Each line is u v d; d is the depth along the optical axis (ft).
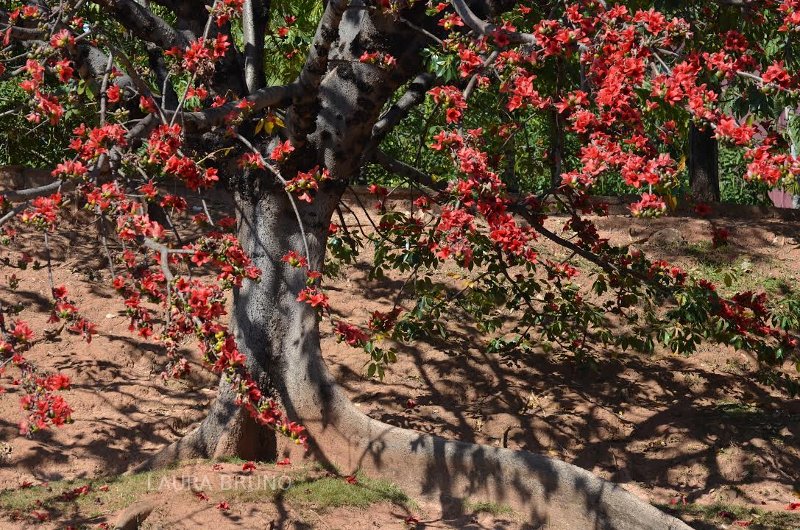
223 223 20.92
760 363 32.37
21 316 31.73
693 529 21.24
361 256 37.11
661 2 31.99
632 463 27.63
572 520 22.90
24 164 40.65
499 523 23.26
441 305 29.76
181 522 20.76
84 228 36.76
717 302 27.73
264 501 22.26
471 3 25.14
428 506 24.25
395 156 46.68
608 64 20.99
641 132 21.50
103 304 33.06
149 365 30.78
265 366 26.35
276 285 26.40
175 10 25.38
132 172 19.54
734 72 20.70
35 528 20.51
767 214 43.27
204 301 18.40
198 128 21.43
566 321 34.30
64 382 18.54
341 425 25.90
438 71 24.50
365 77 25.46
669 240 40.04
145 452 26.89
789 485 26.21
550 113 27.02
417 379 31.60
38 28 19.71
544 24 20.49
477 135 21.22
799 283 37.52
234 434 25.88
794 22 21.48
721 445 27.73
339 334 22.82
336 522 22.03
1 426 26.55
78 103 19.99
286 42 38.32
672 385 31.91
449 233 20.56
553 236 28.32
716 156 48.62
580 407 29.86
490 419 29.32
